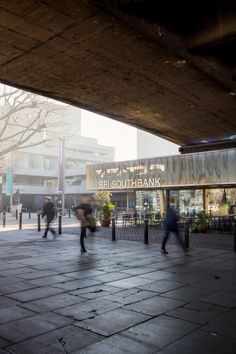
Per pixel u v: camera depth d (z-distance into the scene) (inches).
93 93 525.7
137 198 1138.0
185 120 665.0
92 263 402.9
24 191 2797.7
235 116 639.1
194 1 327.6
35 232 800.3
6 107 1301.7
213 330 196.2
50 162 3385.8
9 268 373.1
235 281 314.3
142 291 279.1
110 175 1101.7
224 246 560.7
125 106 586.9
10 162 2359.7
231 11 333.7
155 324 205.0
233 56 446.6
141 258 439.5
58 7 299.6
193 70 430.6
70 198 2763.3
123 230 857.5
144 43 363.3
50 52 390.3
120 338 184.4
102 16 312.5
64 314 223.0
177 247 543.8
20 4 295.7
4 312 227.3
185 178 902.4
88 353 166.2
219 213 925.2
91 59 407.8
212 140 818.8
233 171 805.2
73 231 822.5
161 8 330.0
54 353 166.4
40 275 338.0
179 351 168.7
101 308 235.1
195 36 374.6
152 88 500.1
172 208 482.3
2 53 393.4
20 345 175.6
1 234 751.7
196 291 279.6
